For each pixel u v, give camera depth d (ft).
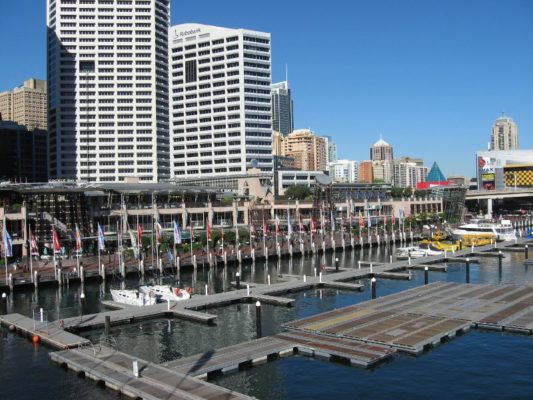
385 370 181.57
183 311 260.21
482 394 163.73
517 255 480.64
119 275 378.53
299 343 201.67
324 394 165.17
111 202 567.59
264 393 166.09
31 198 493.36
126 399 159.84
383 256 505.66
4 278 350.43
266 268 436.35
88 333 234.99
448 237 615.16
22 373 185.16
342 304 287.89
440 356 193.36
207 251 437.17
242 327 243.19
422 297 278.67
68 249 471.21
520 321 224.53
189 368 176.96
